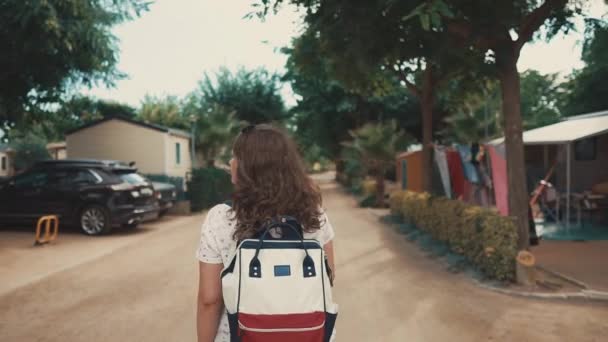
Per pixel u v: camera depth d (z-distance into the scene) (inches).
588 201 474.0
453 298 233.0
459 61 361.4
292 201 66.7
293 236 65.0
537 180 579.5
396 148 762.2
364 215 657.0
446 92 538.9
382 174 784.9
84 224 465.1
